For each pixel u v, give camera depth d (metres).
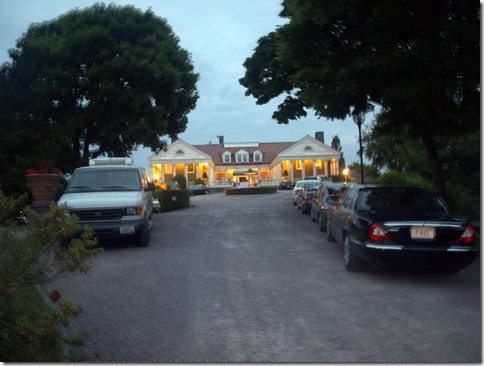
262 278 6.30
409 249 5.46
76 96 16.50
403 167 21.83
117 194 8.84
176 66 19.22
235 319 4.46
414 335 3.91
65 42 15.74
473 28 7.61
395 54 8.10
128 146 18.08
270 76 13.98
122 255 7.95
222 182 58.53
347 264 6.56
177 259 7.68
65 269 3.43
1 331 2.91
